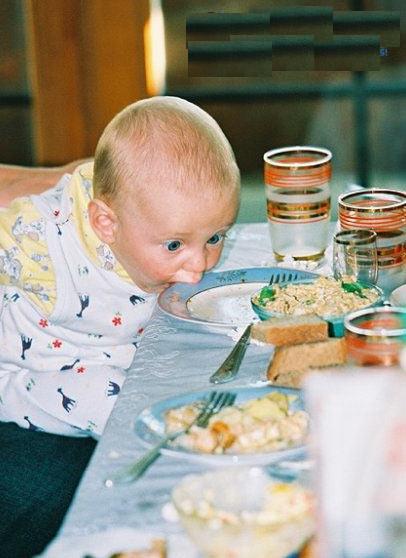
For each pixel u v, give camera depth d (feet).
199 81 20.02
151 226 6.16
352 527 3.32
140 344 5.75
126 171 6.09
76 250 6.70
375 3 18.35
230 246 7.43
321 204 7.00
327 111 19.93
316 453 3.43
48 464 6.78
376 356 4.91
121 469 4.35
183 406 4.75
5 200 7.89
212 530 3.61
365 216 6.33
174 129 6.08
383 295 5.98
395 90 16.52
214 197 6.08
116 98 16.17
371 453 3.33
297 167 6.94
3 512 6.34
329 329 5.57
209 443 4.40
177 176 6.02
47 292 6.79
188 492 3.90
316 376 3.46
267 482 3.92
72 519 3.98
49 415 6.98
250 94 16.69
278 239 7.07
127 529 3.84
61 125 16.29
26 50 16.14
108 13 15.78
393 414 3.33
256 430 4.45
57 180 8.05
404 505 3.28
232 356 5.39
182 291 6.39
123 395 5.11
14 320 7.06
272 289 5.98
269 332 5.47
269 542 3.62
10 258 6.70
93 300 6.85
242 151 20.12
